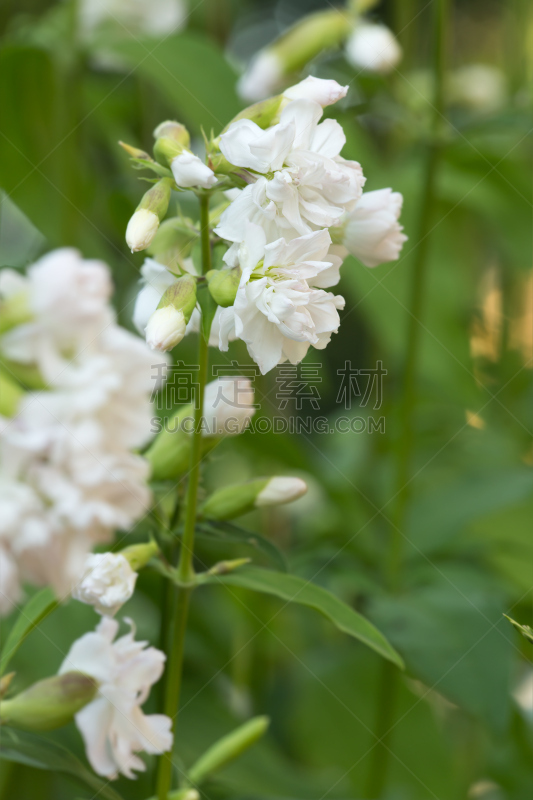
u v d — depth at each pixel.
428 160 0.77
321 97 0.62
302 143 0.61
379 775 0.75
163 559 0.63
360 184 0.61
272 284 0.60
